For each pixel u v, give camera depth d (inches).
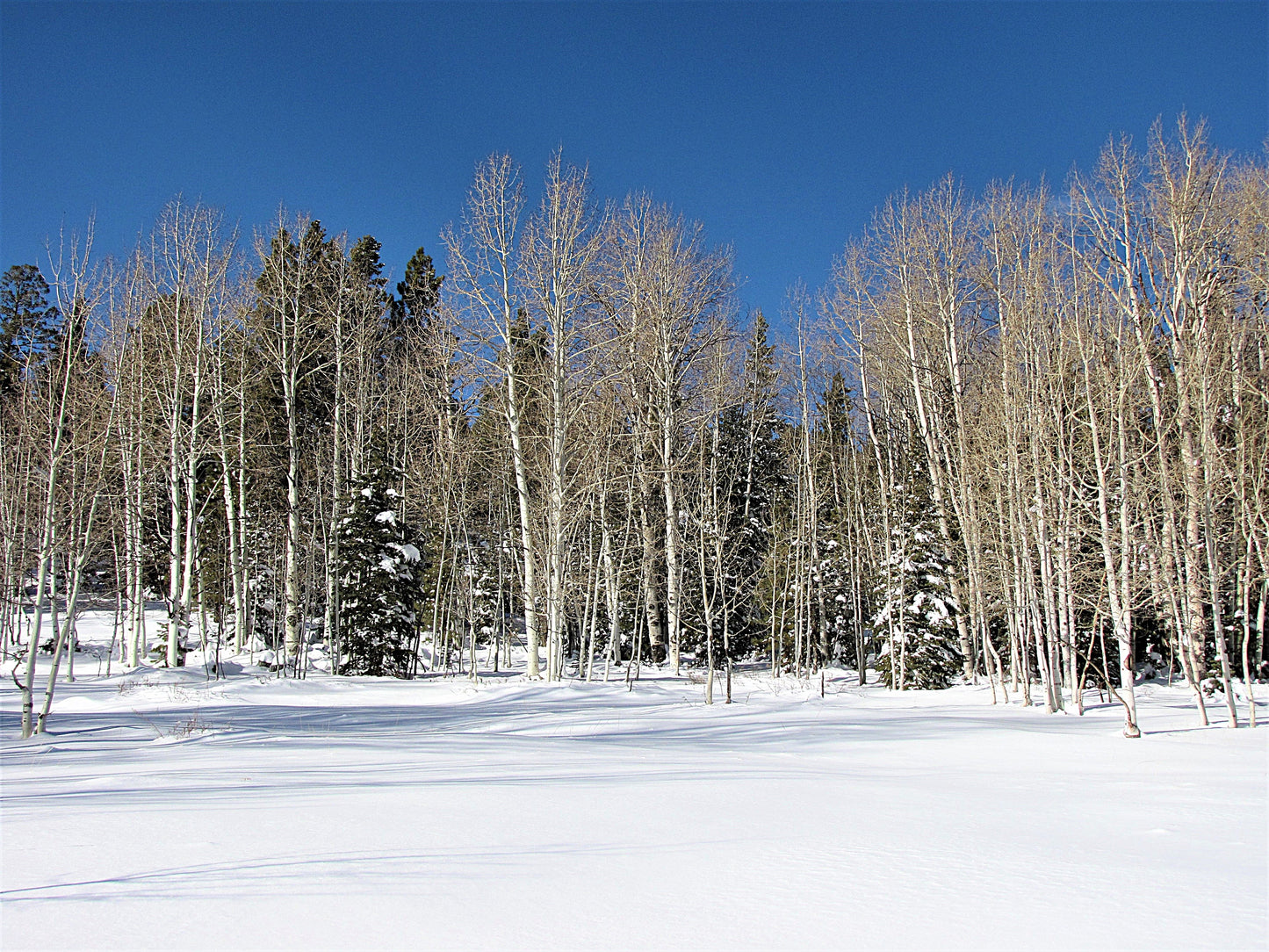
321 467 1354.6
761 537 1489.9
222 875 176.9
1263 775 357.1
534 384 1141.7
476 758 394.9
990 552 901.8
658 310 1280.8
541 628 1405.0
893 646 1128.2
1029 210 872.3
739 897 165.9
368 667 1213.7
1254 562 838.5
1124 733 511.8
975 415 1043.9
